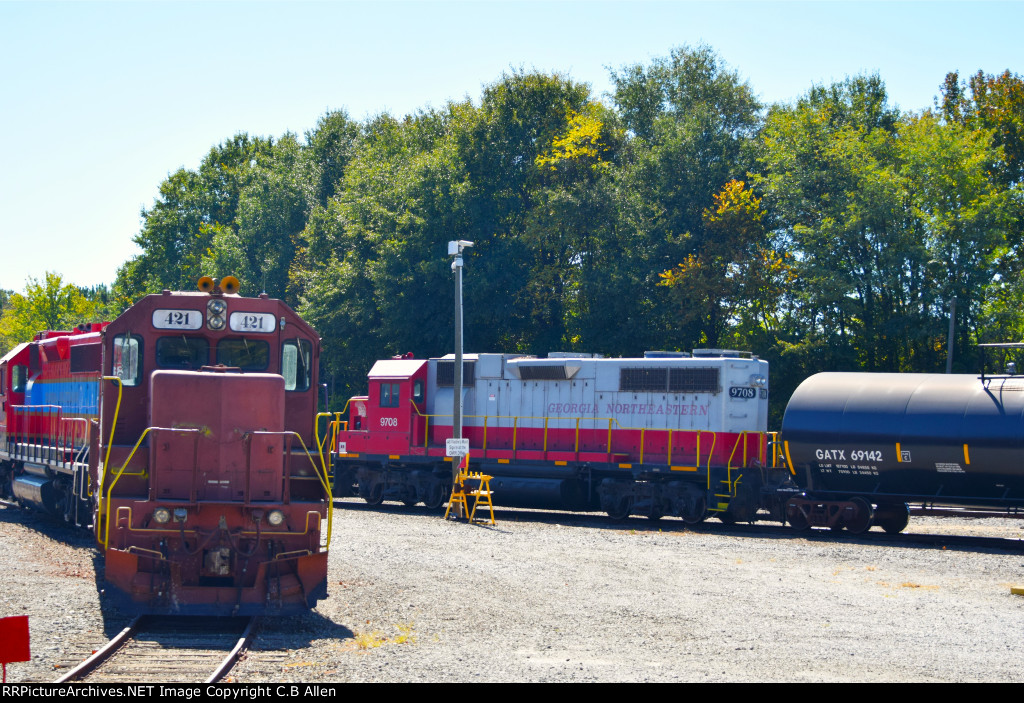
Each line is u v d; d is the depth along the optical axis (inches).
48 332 931.3
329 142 2568.9
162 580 473.4
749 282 1567.4
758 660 418.0
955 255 1514.5
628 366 1075.9
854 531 938.7
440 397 1202.0
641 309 1670.8
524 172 1878.7
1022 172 1807.3
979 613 547.5
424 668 390.9
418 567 649.6
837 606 555.8
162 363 533.6
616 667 399.5
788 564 729.0
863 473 923.4
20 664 376.8
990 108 1847.9
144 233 3216.0
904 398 913.5
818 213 1581.0
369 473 1249.4
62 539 746.2
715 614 521.3
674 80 2025.1
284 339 555.8
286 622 472.4
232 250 2583.7
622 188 1733.5
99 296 5305.1
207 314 537.3
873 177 1513.3
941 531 1045.2
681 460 1031.0
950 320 1471.5
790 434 962.1
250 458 498.0
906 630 491.8
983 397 873.5
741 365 1023.6
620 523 1051.3
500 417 1157.7
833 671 399.9
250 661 394.3
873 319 1612.9
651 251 1663.4
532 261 1822.1
